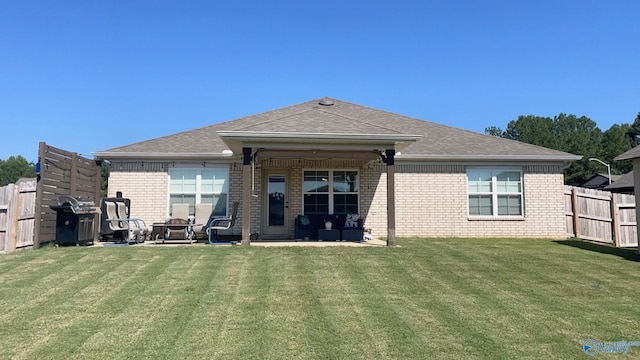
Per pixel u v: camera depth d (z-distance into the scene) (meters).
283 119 11.66
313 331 5.08
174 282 7.14
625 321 5.59
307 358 4.36
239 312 5.71
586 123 70.19
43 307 5.86
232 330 5.07
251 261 8.84
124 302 6.09
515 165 14.70
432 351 4.57
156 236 12.23
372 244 11.62
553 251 10.83
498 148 15.14
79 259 8.89
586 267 8.88
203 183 13.90
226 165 13.99
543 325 5.41
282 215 14.12
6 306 5.89
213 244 11.27
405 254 9.82
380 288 7.00
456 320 5.54
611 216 14.50
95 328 5.10
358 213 14.24
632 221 14.65
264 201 14.07
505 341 4.88
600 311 6.00
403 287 7.09
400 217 14.37
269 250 10.07
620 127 59.66
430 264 8.85
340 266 8.51
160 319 5.41
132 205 13.58
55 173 11.12
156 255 9.38
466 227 14.45
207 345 4.64
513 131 68.12
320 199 14.21
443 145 15.30
